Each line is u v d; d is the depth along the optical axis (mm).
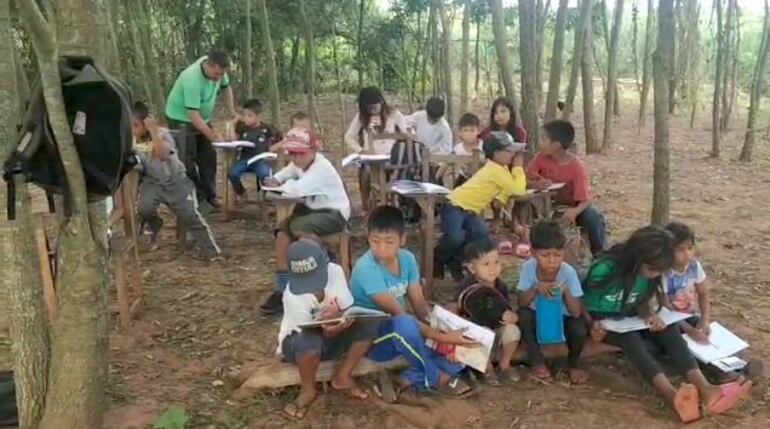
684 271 4418
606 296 4254
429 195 5301
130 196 5215
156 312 5254
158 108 10453
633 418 3922
